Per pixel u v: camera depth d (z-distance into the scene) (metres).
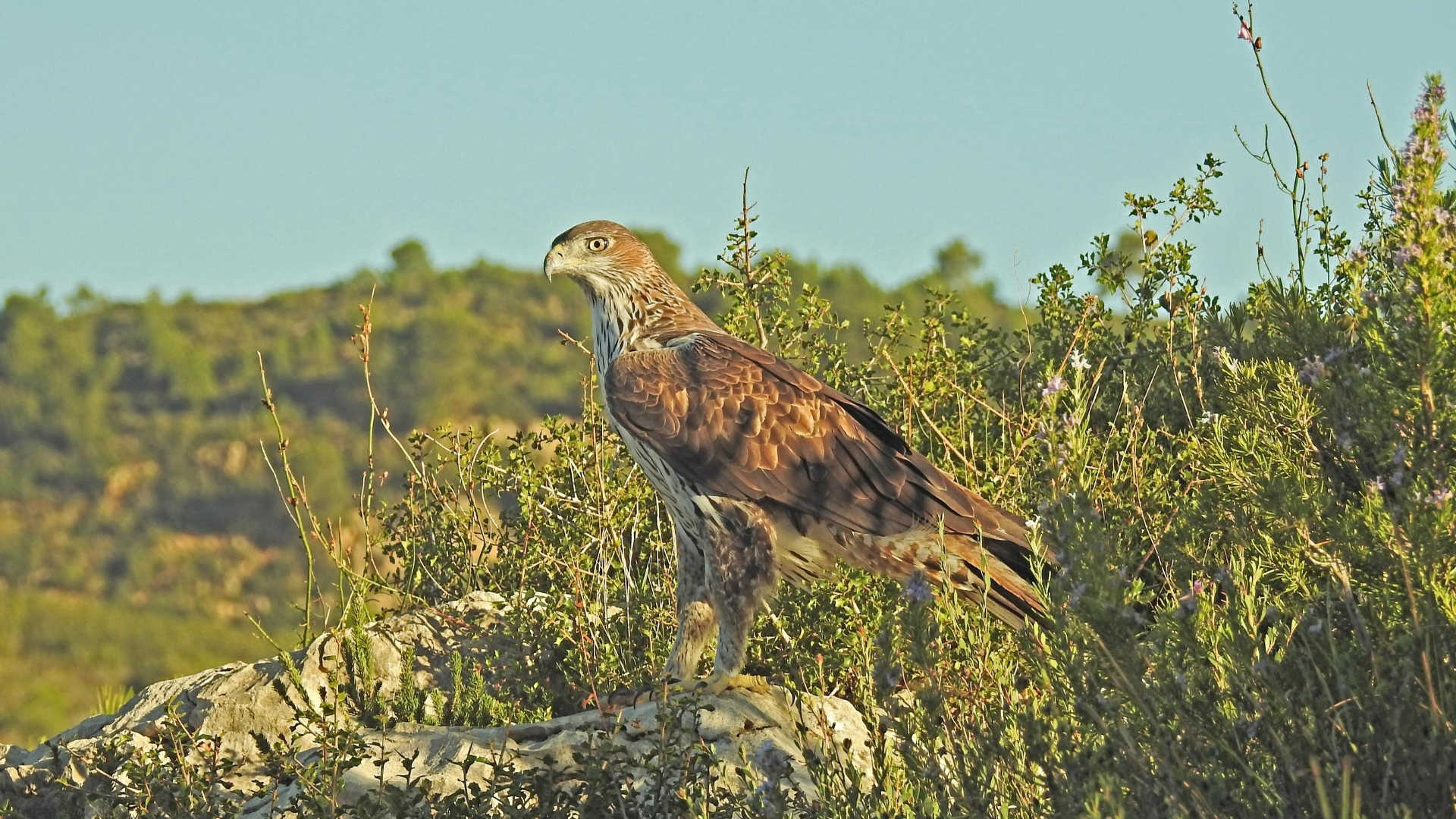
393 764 9.90
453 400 82.81
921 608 7.49
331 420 85.31
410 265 105.50
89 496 81.56
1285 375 8.67
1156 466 11.03
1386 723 6.70
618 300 12.55
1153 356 12.68
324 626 12.38
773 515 11.36
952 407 13.47
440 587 13.12
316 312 103.00
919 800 7.01
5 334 97.12
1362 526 7.45
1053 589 7.14
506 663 11.95
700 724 9.89
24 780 10.36
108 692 14.31
